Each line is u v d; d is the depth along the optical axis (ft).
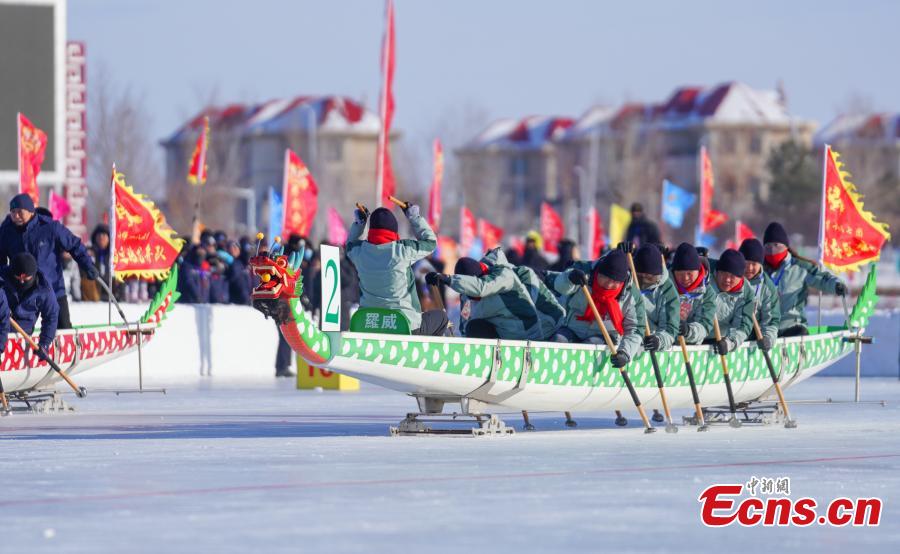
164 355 162.40
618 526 49.88
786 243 103.81
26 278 100.89
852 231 117.50
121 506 53.88
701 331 91.20
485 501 55.26
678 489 59.06
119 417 101.81
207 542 46.29
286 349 163.53
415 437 83.56
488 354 82.17
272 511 52.60
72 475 63.67
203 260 172.35
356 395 130.72
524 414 89.56
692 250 89.56
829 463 69.77
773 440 82.43
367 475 63.52
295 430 90.22
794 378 102.22
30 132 156.25
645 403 92.12
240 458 70.90
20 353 102.68
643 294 88.53
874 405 114.21
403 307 84.07
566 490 58.54
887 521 52.24
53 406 108.27
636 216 158.10
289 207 176.24
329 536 47.42
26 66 211.00
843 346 109.29
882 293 355.36
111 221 120.78
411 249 84.12
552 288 94.38
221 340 168.14
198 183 185.57
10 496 56.70
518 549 45.42
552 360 84.79
